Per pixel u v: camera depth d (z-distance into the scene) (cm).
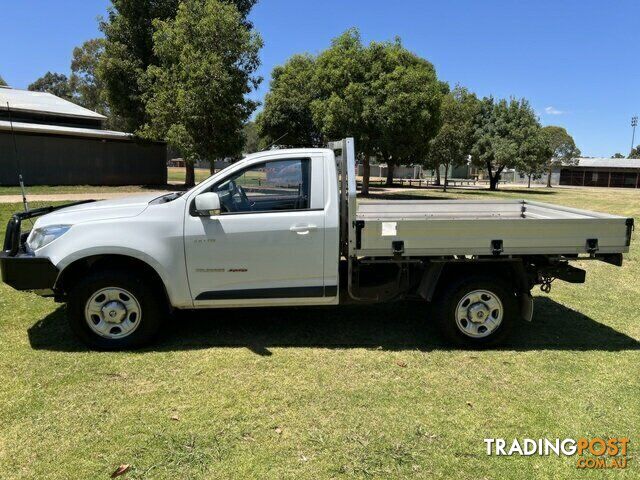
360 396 388
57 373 418
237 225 462
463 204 655
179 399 379
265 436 333
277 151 485
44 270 449
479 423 354
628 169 5838
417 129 2269
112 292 462
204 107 2231
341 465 304
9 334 507
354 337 513
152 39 2558
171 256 459
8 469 296
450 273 494
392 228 457
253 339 503
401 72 2223
